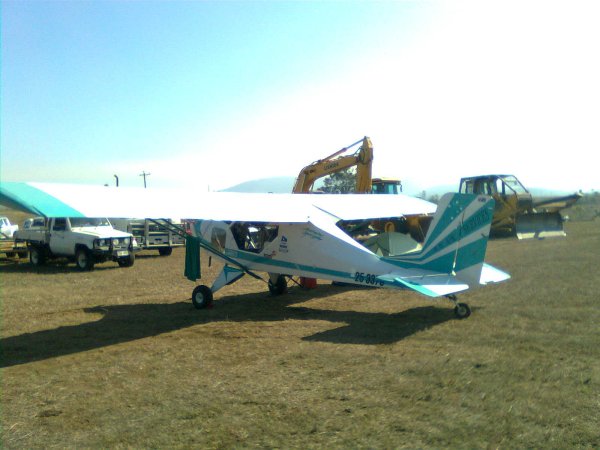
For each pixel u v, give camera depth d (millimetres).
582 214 34375
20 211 5957
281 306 9328
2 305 9820
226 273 9852
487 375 4984
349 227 16297
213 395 4848
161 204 7520
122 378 5469
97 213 6254
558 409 4156
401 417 4168
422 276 7762
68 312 9102
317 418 4230
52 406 4746
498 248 16828
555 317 7164
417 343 6285
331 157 21141
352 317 8070
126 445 3906
